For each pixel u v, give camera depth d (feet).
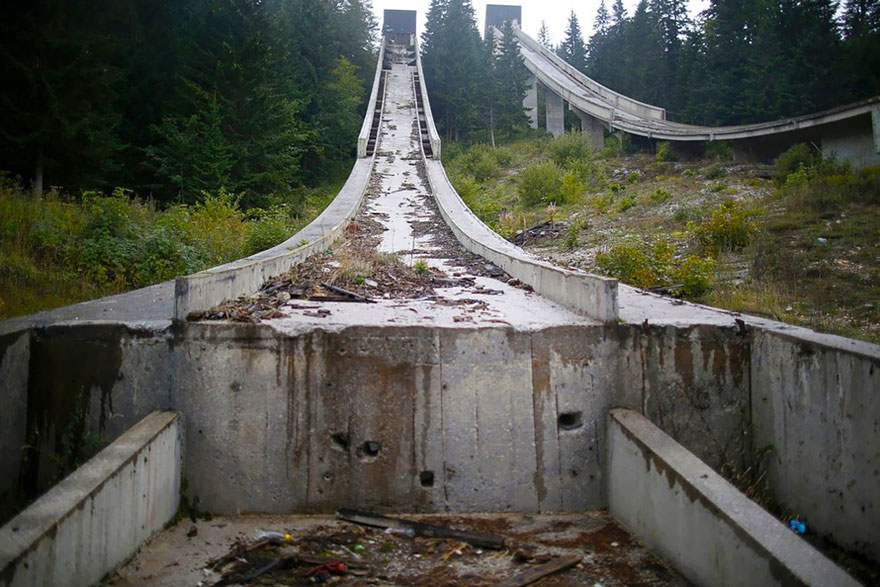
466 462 21.72
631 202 81.35
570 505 22.17
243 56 85.35
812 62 120.78
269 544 19.56
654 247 47.75
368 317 25.48
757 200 69.92
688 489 17.04
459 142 193.77
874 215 54.08
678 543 17.63
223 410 21.54
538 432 22.06
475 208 92.17
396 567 18.33
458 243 61.57
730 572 15.25
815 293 36.96
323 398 21.57
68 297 37.73
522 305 30.19
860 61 113.80
